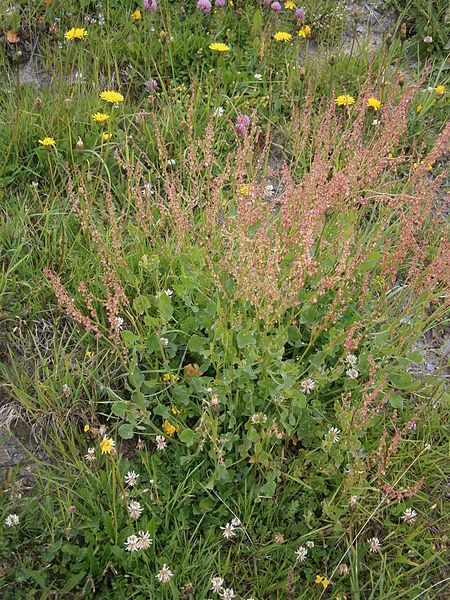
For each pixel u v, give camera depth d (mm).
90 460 609
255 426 613
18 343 673
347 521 599
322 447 598
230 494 599
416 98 952
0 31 923
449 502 638
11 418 633
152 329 669
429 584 589
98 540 564
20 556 557
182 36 964
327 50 1010
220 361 622
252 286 584
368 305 701
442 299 768
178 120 858
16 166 796
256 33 990
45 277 702
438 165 926
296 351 671
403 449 640
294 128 851
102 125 797
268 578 569
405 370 677
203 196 764
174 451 622
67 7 958
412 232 691
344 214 716
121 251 705
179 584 553
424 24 1058
